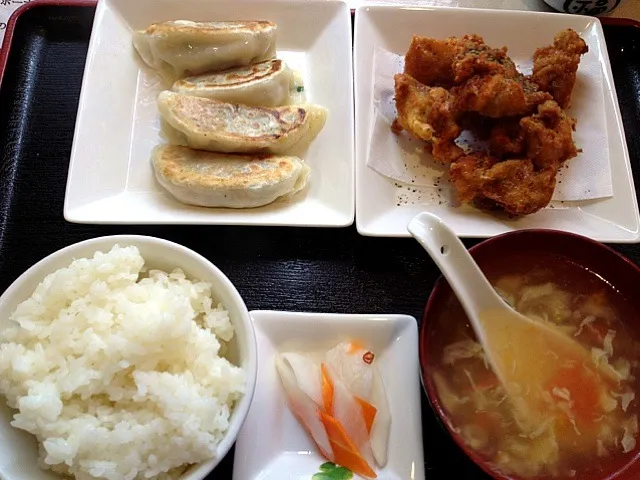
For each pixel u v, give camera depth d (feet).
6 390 0.81
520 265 1.03
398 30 1.42
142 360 0.84
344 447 0.94
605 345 0.98
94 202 1.15
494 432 0.92
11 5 1.45
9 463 0.77
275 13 1.40
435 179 1.27
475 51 1.25
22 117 1.26
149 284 0.92
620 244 1.21
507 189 1.18
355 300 1.11
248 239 1.16
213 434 0.80
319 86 1.37
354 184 1.17
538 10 1.54
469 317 0.94
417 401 0.98
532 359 0.97
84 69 1.30
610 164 1.27
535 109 1.23
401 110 1.27
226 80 1.30
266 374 1.01
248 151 1.23
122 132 1.26
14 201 1.17
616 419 0.92
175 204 1.17
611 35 1.47
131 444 0.79
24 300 0.88
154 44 1.30
